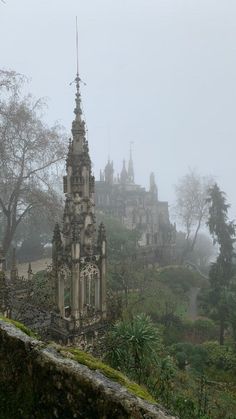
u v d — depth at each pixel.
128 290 30.67
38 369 4.32
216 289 31.92
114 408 3.71
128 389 3.92
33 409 4.31
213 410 15.20
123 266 31.86
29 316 17.00
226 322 28.52
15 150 27.69
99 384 3.91
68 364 4.20
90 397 3.91
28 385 4.39
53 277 18.61
